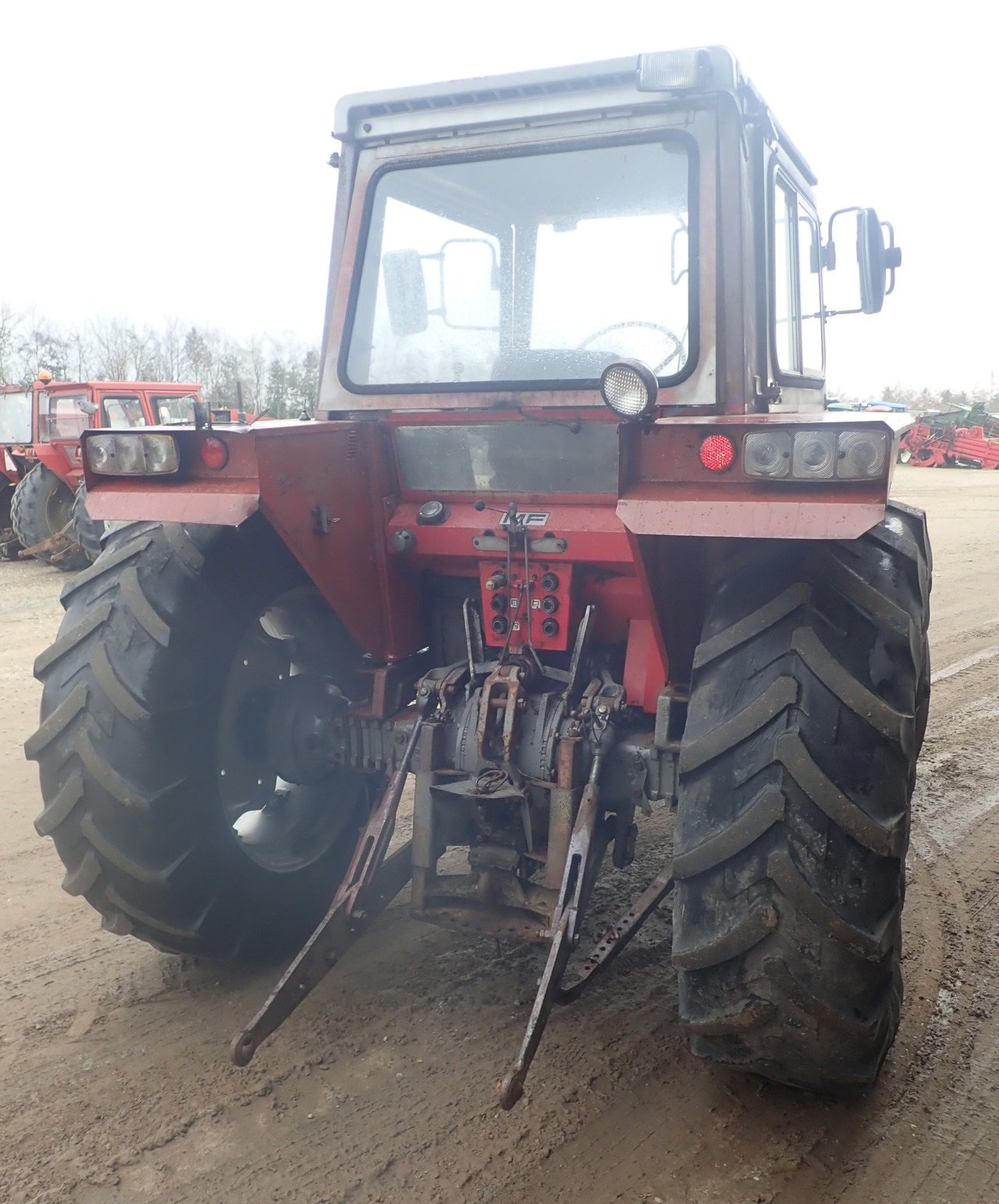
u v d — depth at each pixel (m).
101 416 11.77
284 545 2.91
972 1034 2.77
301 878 3.09
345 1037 2.74
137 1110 2.43
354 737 3.04
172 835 2.66
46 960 3.14
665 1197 2.18
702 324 2.62
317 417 3.08
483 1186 2.21
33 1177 2.21
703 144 2.61
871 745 2.14
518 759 2.73
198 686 2.68
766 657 2.22
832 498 2.09
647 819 4.24
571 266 2.78
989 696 5.98
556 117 2.77
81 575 2.83
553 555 2.76
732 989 2.18
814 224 3.70
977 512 16.42
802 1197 2.19
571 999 2.48
